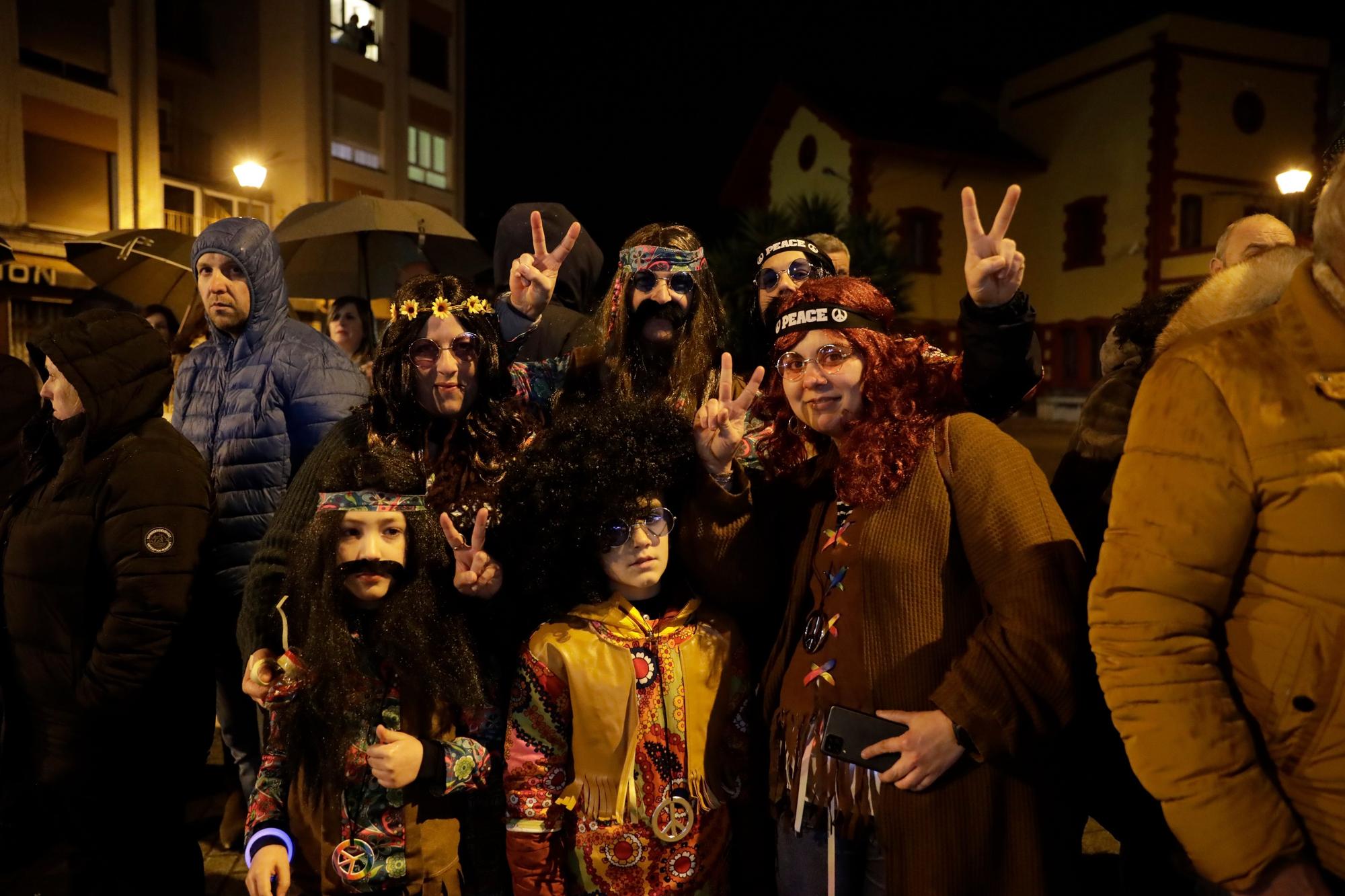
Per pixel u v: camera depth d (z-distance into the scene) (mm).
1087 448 2332
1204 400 1336
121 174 14898
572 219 3682
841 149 22812
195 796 3525
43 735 2406
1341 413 1242
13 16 13320
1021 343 1801
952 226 23641
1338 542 1234
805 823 1775
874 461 1764
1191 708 1325
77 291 14039
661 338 2445
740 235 12766
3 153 13227
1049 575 1633
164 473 2367
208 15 18594
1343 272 1272
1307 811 1293
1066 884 1720
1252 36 22781
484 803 2039
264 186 18484
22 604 2383
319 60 18641
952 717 1617
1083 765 1935
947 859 1651
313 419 2912
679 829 1869
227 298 2936
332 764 1898
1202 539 1334
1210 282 1606
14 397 3387
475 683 1964
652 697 1897
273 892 1885
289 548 2119
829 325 1834
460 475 2264
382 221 5625
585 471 1903
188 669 2443
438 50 21891
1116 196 23375
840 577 1801
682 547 1988
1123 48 23109
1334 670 1244
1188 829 1332
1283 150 23406
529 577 1978
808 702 1805
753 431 2266
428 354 2209
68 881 2930
